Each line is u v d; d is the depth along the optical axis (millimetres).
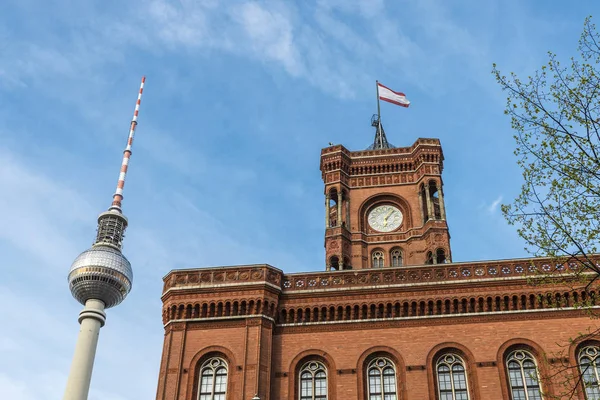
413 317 41656
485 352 39594
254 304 42469
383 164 63094
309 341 41812
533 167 27094
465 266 43062
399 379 39625
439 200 59625
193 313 42844
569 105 26734
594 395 37094
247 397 38938
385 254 58438
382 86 69875
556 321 39969
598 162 25922
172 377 40531
